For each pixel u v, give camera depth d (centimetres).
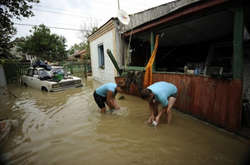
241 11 227
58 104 474
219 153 203
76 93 619
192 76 326
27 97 580
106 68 817
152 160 194
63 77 744
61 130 290
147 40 696
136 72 514
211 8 281
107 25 718
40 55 1970
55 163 195
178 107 381
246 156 195
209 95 286
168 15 362
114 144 236
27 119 355
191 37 621
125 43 679
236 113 239
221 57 529
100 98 362
